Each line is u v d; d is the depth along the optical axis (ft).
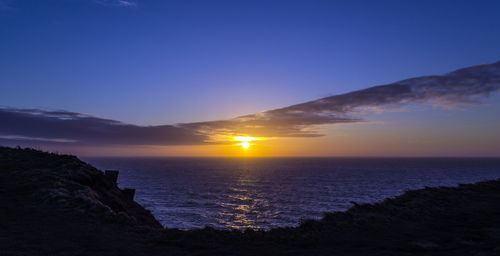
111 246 31.42
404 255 30.09
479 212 53.16
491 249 31.73
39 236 32.96
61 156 79.77
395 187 342.03
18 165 69.51
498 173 560.20
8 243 29.89
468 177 470.80
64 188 53.93
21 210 42.57
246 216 185.37
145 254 29.53
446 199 64.75
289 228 42.57
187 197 267.80
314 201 245.04
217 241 35.09
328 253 30.68
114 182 83.51
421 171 632.38
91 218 42.57
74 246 30.58
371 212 52.16
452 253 30.55
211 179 459.73
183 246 32.94
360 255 30.04
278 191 313.73
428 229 41.73
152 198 256.73
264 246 33.30
